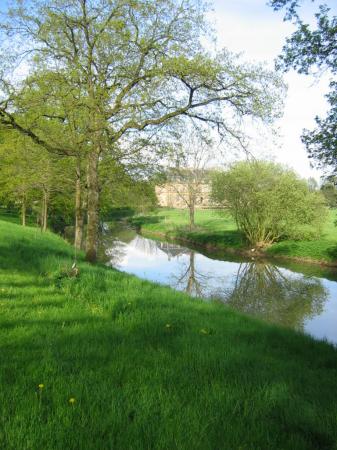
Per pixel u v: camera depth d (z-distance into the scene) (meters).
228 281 26.53
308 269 31.58
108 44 13.58
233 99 13.80
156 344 6.11
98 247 41.09
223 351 5.88
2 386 4.14
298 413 3.94
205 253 40.09
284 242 40.31
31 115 14.10
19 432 3.29
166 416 3.74
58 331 6.35
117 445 3.24
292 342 7.37
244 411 3.95
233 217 42.88
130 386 4.34
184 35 13.88
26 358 5.01
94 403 3.88
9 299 8.13
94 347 5.63
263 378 4.89
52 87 13.22
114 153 15.85
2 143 20.23
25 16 14.13
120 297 9.16
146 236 56.03
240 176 37.34
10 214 55.62
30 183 21.61
